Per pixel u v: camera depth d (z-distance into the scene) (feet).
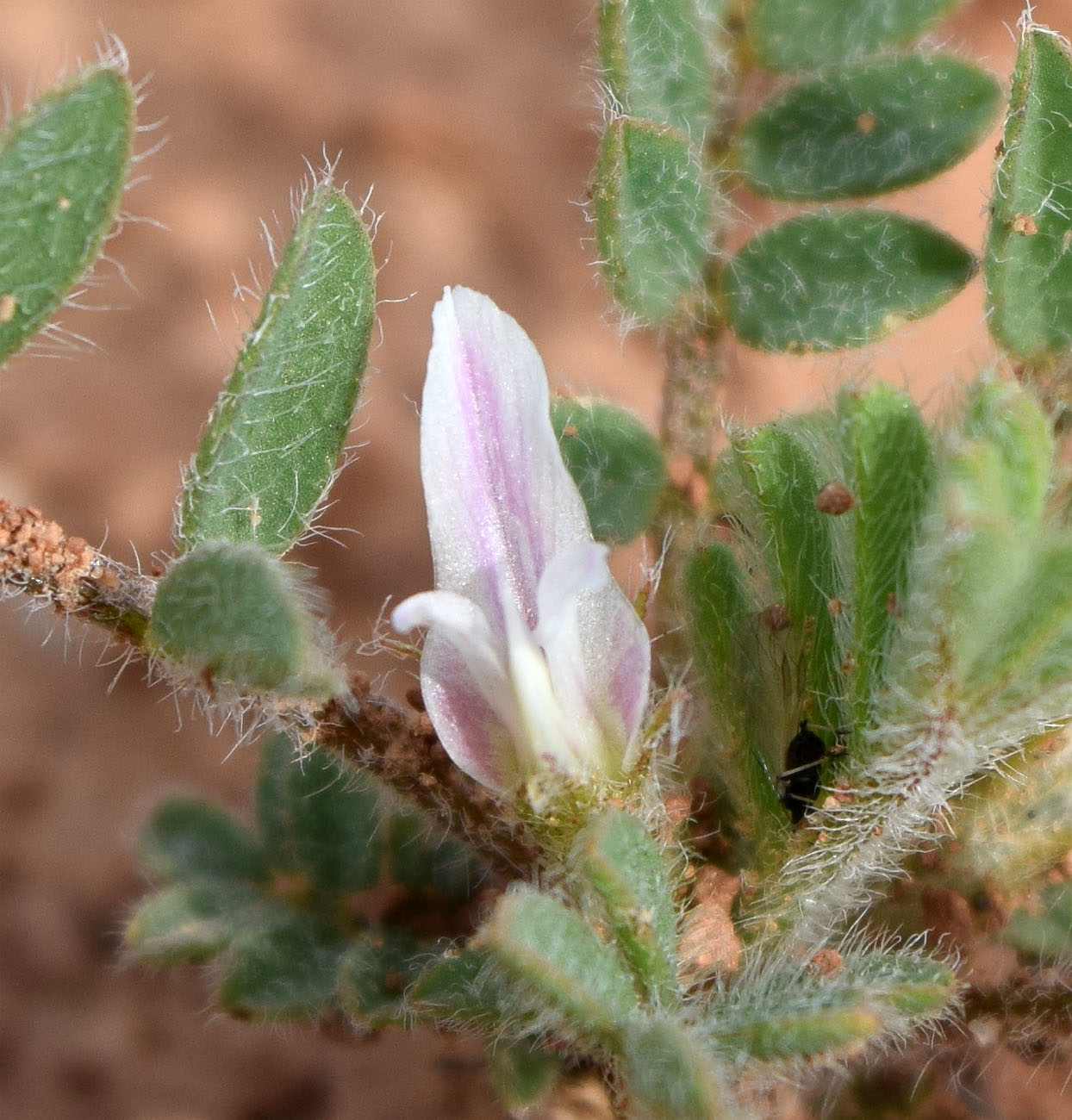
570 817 0.22
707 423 0.25
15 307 0.21
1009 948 0.24
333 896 0.25
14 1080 0.34
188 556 0.21
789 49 0.25
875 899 0.24
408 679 0.37
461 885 0.25
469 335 0.22
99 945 0.36
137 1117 0.34
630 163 0.24
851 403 0.21
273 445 0.22
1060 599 0.20
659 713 0.22
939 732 0.21
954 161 0.25
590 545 0.21
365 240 0.22
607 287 0.25
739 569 0.23
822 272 0.25
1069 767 0.24
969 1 0.25
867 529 0.21
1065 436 0.23
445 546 0.22
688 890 0.23
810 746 0.23
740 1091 0.22
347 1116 0.33
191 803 0.26
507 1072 0.23
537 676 0.21
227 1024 0.34
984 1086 0.27
